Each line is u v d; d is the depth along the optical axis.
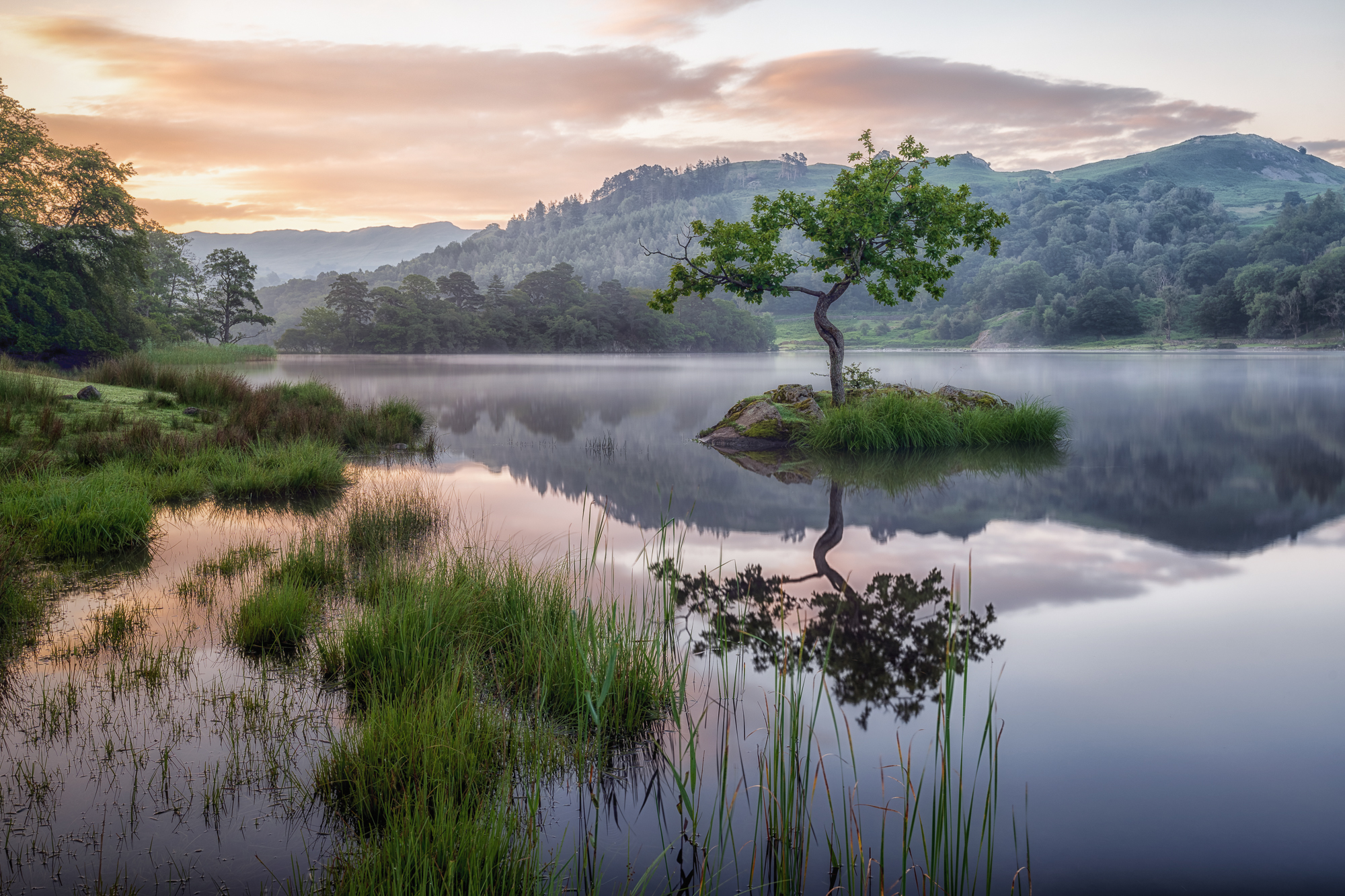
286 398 21.67
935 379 47.84
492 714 4.16
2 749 3.89
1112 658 5.17
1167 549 8.32
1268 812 3.38
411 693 4.32
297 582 6.29
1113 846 3.15
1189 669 4.98
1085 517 9.98
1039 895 2.85
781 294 19.17
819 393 20.81
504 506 10.59
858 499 11.23
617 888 2.94
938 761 3.83
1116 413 24.97
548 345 134.12
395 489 11.54
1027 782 3.64
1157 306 162.62
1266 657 5.18
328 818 3.36
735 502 11.00
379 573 6.62
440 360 92.12
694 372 58.16
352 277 126.44
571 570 7.31
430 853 2.97
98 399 16.48
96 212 46.78
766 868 3.08
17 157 43.19
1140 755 3.88
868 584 6.96
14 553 7.12
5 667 4.91
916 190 17.95
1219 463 14.64
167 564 7.30
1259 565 7.66
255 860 3.06
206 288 94.50
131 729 4.10
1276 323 128.25
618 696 4.32
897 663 5.11
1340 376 46.94
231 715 4.26
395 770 3.53
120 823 3.29
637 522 9.70
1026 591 6.77
